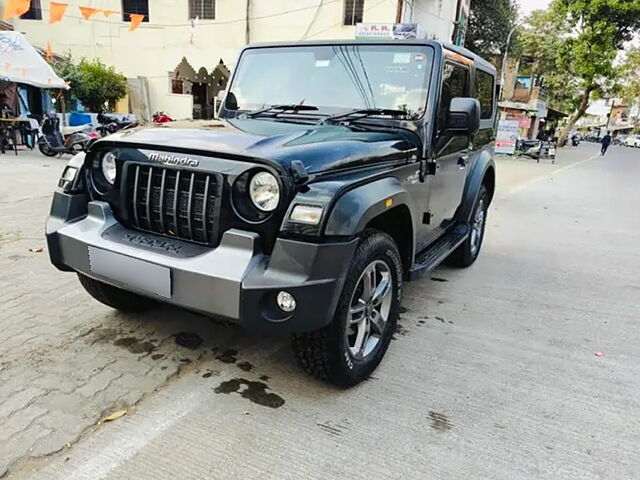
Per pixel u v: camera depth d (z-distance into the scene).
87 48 19.34
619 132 93.94
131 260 2.42
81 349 2.95
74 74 16.62
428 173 3.30
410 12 18.19
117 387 2.59
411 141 3.14
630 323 3.91
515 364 3.13
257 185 2.22
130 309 3.40
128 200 2.61
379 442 2.30
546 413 2.62
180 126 2.89
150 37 19.09
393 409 2.56
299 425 2.39
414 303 4.07
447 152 3.64
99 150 2.69
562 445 2.36
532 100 29.05
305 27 17.94
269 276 2.17
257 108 3.55
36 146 14.00
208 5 18.52
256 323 2.19
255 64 3.75
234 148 2.31
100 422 2.32
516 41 26.33
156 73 19.42
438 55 3.31
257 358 2.99
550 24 34.97
